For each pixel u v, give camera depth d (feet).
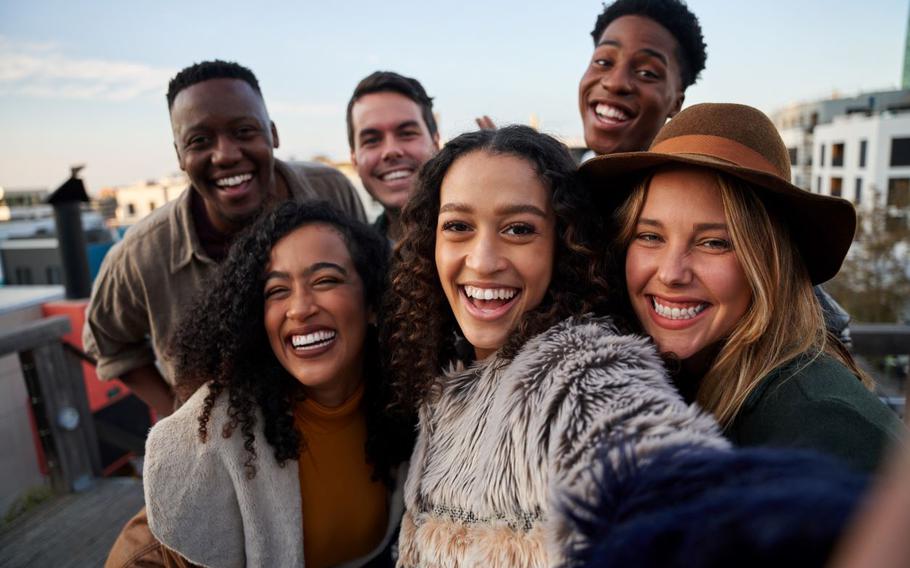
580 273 1.81
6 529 4.41
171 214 3.30
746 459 0.79
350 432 2.23
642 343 1.61
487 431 1.66
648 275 1.88
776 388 1.68
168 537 1.97
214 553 2.03
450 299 1.90
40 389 4.74
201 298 2.23
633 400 1.36
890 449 1.40
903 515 0.44
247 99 3.13
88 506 4.71
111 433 8.06
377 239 2.30
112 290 3.39
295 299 2.00
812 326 1.82
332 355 2.05
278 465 2.04
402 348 2.09
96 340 3.61
